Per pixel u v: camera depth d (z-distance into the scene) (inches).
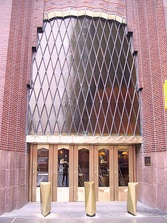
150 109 400.5
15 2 387.5
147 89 414.9
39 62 434.0
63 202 406.0
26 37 421.4
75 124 419.5
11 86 361.7
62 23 454.0
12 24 368.8
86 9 458.3
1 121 326.0
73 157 424.5
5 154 336.5
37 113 417.1
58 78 432.1
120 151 438.3
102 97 433.4
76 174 419.8
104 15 461.1
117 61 450.0
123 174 432.1
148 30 418.9
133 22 462.9
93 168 423.8
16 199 354.9
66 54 441.7
